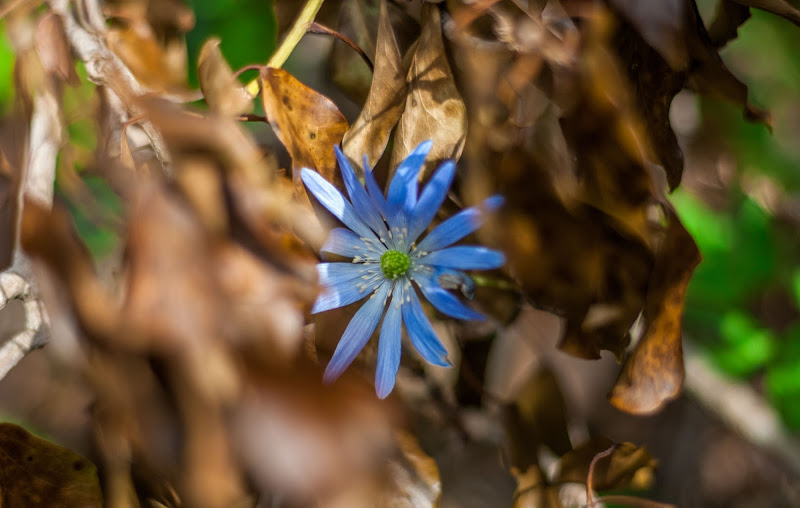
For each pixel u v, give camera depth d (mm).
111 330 284
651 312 300
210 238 283
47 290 292
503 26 303
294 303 286
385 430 293
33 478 299
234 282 283
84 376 289
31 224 291
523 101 304
